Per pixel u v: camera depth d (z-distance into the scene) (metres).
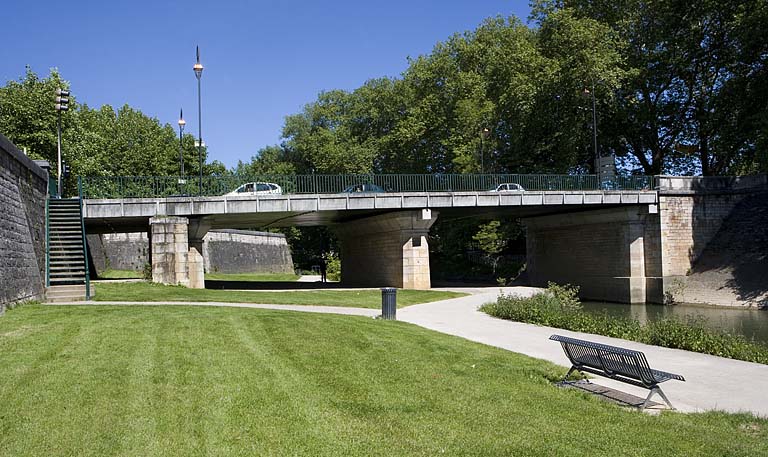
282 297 25.95
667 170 50.34
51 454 6.39
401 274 35.69
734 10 40.88
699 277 37.59
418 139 54.88
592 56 42.06
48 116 42.78
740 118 41.50
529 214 45.06
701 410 8.72
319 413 7.93
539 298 22.61
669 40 43.44
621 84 43.69
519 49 47.62
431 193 34.19
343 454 6.52
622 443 6.99
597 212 40.53
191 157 72.44
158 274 29.58
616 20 45.91
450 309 23.78
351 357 11.53
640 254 38.84
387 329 15.66
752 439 7.28
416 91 58.88
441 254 62.66
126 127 67.19
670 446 6.91
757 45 39.03
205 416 7.67
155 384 9.09
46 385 8.88
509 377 10.38
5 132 41.56
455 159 48.78
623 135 48.28
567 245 44.12
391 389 9.27
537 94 44.66
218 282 45.31
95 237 53.94
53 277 23.50
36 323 14.63
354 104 71.75
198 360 10.75
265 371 10.12
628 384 10.30
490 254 57.28
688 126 46.81
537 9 49.31
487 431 7.36
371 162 62.78
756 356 12.92
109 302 21.72
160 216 29.75
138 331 13.55
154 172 66.19
